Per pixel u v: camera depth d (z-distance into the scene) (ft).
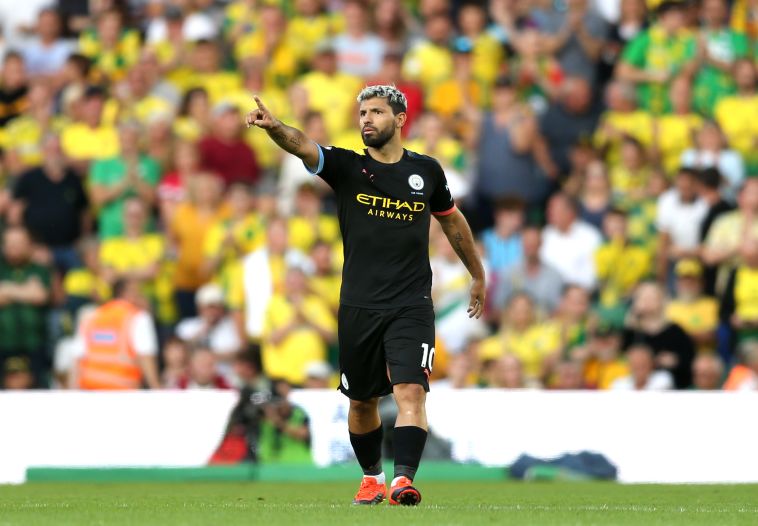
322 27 180.04
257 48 178.81
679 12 171.22
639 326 139.64
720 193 154.10
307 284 142.10
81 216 167.63
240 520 59.31
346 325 69.10
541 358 139.74
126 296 140.05
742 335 141.49
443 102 170.40
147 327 139.44
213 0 189.98
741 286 141.90
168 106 175.32
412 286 68.74
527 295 142.92
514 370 133.39
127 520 60.03
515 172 162.50
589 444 119.14
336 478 119.65
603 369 139.85
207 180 159.22
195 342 146.10
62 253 164.55
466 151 165.07
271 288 144.46
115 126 172.35
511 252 154.40
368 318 68.44
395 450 67.56
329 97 168.86
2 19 199.00
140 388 138.72
